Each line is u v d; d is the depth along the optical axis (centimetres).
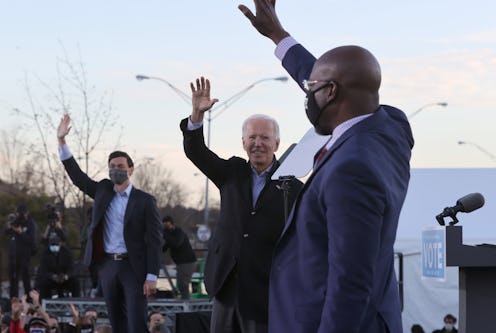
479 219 1051
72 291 1616
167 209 6334
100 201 820
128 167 817
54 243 1600
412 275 1317
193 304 1150
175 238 1517
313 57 443
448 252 349
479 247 350
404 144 348
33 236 1855
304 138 480
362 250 308
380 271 329
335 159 325
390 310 332
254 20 454
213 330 575
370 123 336
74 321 1111
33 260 2445
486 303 370
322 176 329
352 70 336
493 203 1062
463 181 1125
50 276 1599
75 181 833
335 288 310
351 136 331
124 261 814
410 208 1200
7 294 2356
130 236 812
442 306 1342
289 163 476
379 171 320
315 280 332
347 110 338
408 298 1330
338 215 313
